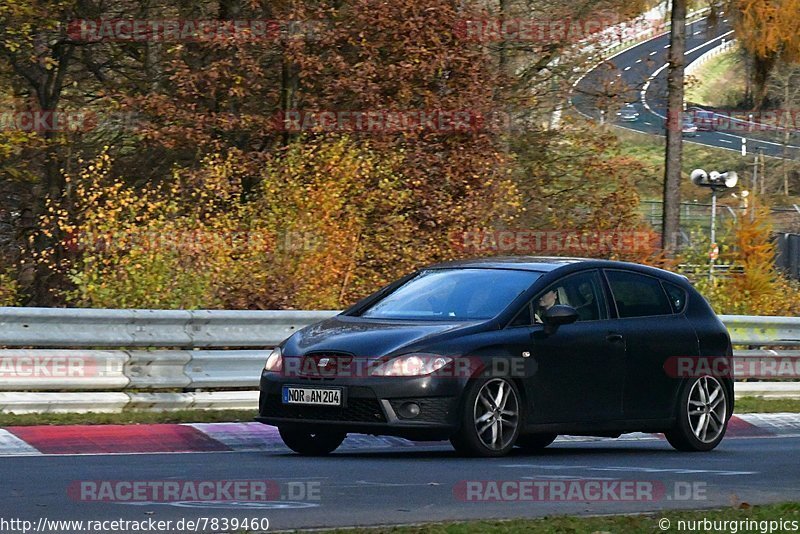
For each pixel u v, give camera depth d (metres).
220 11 88.88
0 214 87.25
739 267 90.38
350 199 71.62
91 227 62.38
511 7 93.88
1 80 89.62
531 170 95.12
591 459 39.31
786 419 56.44
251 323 50.41
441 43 80.31
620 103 95.94
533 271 41.41
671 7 97.00
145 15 89.44
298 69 84.31
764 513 26.61
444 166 78.75
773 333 65.50
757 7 93.19
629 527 24.48
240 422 44.50
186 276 60.44
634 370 41.78
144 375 46.97
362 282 71.44
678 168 97.81
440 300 40.81
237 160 76.62
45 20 81.75
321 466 34.94
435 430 37.06
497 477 32.75
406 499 28.50
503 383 38.41
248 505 26.84
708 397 44.09
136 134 83.25
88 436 40.28
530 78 95.44
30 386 44.19
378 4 79.25
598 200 92.44
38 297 80.06
